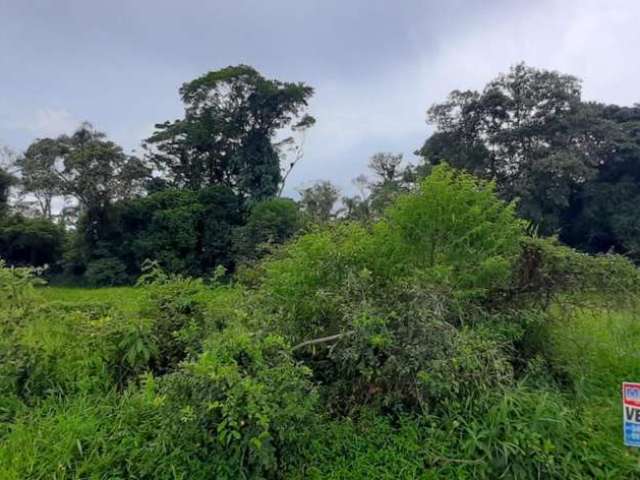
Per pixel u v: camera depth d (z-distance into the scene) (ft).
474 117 95.35
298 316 11.63
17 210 101.71
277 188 107.76
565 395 11.27
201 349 10.78
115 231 95.66
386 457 8.84
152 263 14.88
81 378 11.96
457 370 9.46
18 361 11.81
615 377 12.80
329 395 10.37
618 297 12.80
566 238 93.56
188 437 8.55
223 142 110.01
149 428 9.59
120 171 94.58
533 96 90.27
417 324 9.92
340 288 11.55
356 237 13.43
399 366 9.47
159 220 94.68
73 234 98.89
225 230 96.89
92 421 10.09
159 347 12.61
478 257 13.12
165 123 108.78
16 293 14.15
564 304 12.96
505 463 8.30
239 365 9.13
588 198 89.86
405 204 13.93
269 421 8.17
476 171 90.99
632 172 90.68
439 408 9.56
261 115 108.06
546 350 12.69
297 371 9.39
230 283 18.03
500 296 13.04
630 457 8.78
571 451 8.61
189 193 99.25
